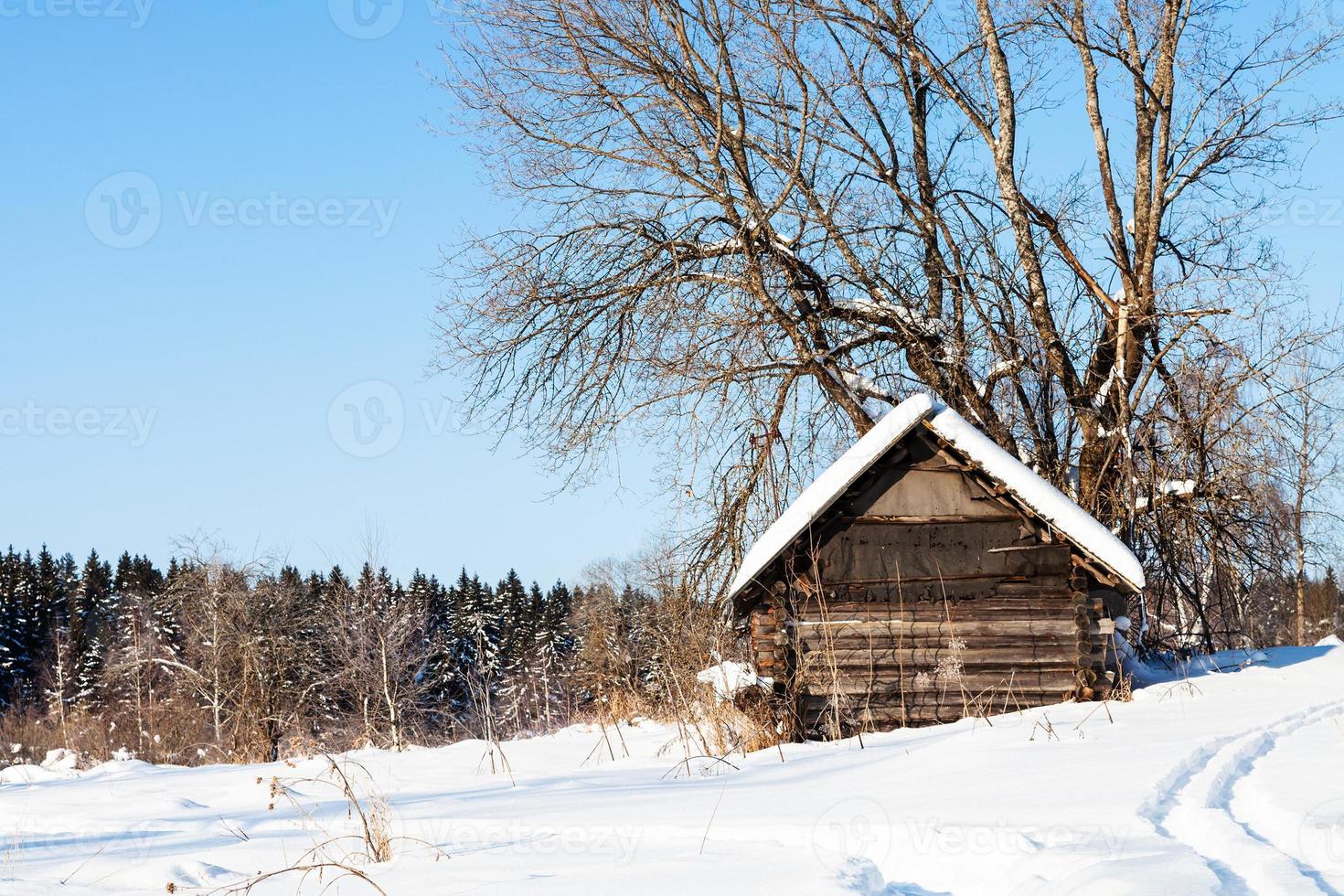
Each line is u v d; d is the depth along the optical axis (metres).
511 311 19.97
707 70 20.16
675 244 20.23
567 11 19.97
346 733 34.59
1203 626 19.28
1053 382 20.55
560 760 13.88
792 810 7.62
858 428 19.84
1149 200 20.44
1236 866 5.50
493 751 15.16
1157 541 18.83
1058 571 15.01
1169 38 20.31
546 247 20.31
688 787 9.57
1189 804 6.75
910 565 15.16
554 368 20.44
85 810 11.09
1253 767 8.10
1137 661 17.78
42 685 66.75
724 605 17.55
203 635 41.06
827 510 15.15
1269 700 12.20
